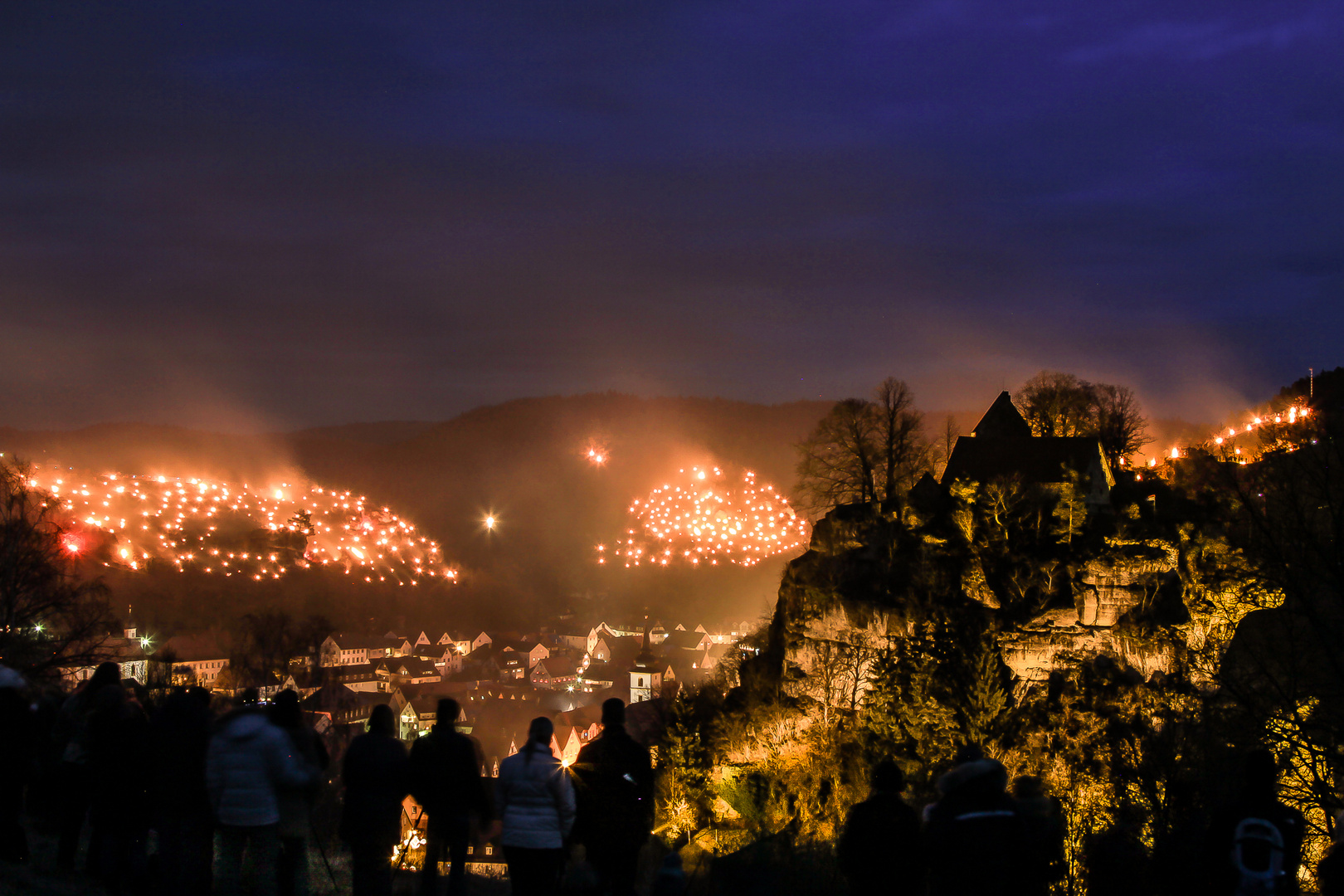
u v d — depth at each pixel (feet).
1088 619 199.82
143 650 331.57
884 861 41.98
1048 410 270.26
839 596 224.53
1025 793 48.32
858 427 252.21
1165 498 213.25
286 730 46.88
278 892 48.14
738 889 70.95
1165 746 109.50
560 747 361.51
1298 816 42.14
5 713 56.59
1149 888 48.83
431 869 49.83
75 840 60.03
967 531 213.87
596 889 52.65
